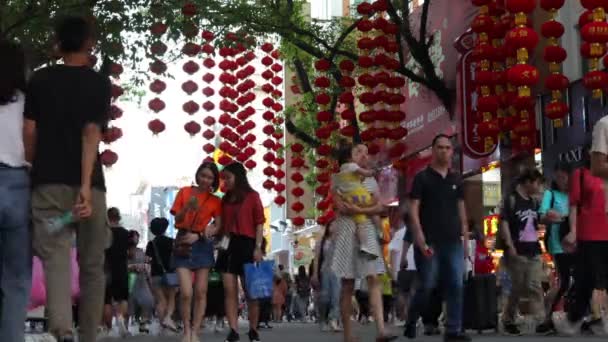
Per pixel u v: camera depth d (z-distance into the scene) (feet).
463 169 106.01
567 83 64.64
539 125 97.76
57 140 29.94
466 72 96.43
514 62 73.72
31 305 45.88
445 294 47.98
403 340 59.06
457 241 47.47
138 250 90.17
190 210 51.67
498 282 72.84
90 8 79.77
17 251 29.30
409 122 122.42
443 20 109.60
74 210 29.37
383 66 92.02
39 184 29.63
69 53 31.09
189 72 89.04
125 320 76.18
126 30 82.89
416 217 47.34
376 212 46.42
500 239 64.28
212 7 92.07
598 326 60.39
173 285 69.21
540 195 64.08
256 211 55.57
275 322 154.61
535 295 63.57
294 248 299.79
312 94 120.78
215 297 76.18
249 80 103.86
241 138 105.29
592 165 39.04
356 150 46.78
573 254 58.54
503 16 72.95
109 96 30.99
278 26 104.94
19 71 29.32
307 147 127.85
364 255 45.98
